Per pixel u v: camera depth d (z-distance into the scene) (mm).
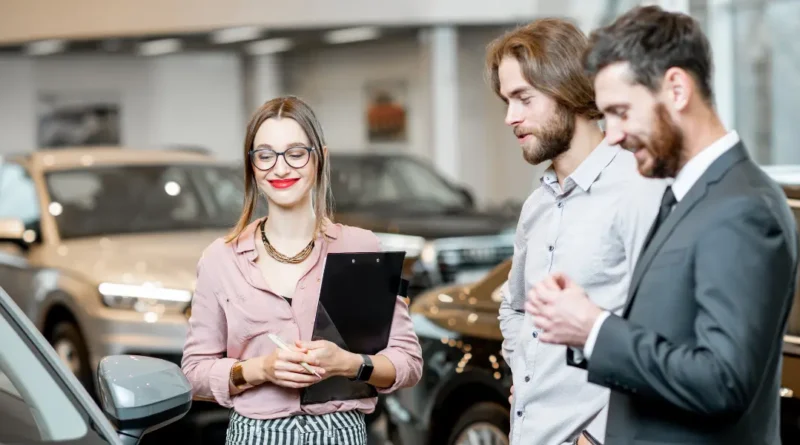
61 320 8539
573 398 3805
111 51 22266
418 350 4066
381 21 17328
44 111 22672
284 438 3893
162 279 8094
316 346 3770
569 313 2902
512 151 19359
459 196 13648
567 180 3803
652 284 2898
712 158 2883
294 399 3898
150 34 18359
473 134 19328
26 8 19125
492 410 5984
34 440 3098
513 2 16922
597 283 3732
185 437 7805
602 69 2859
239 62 23641
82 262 8508
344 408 3938
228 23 17656
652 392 2805
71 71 22734
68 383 3270
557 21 3809
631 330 2834
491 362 5977
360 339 3898
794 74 13531
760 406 2908
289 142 3918
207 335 4012
